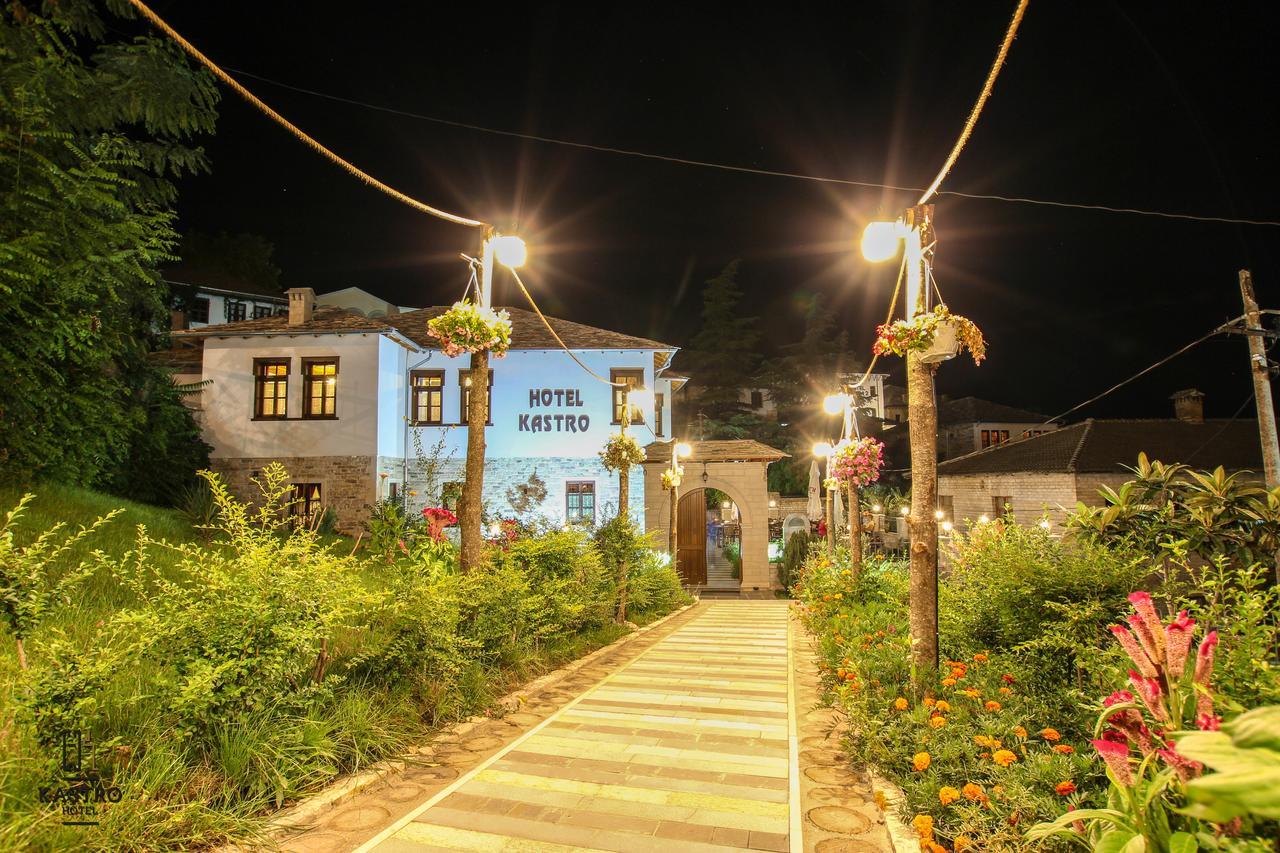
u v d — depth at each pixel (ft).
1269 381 41.16
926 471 19.54
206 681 13.47
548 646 29.32
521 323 73.00
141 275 35.81
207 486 49.21
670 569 57.16
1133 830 7.70
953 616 21.44
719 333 141.08
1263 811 4.62
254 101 16.87
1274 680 10.43
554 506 65.67
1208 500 21.79
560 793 15.26
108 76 33.22
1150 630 8.41
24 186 30.14
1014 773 12.34
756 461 73.72
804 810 14.39
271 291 137.08
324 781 14.82
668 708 22.39
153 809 11.61
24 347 32.37
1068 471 63.57
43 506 31.07
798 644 35.78
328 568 17.06
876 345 20.04
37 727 11.70
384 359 61.46
